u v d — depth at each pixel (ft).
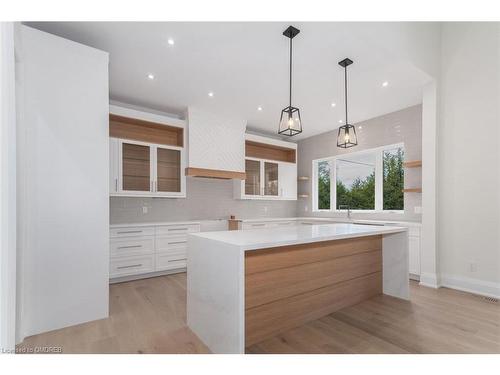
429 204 10.84
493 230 9.48
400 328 7.06
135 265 11.88
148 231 12.32
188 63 9.60
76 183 7.47
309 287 7.50
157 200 14.15
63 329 7.09
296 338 6.56
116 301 9.25
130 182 12.36
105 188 7.95
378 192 15.49
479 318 7.68
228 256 5.57
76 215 7.45
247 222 15.97
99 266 7.79
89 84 7.77
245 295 6.20
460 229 10.29
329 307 8.02
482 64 9.82
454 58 10.55
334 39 8.12
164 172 13.52
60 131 7.25
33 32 6.91
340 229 8.39
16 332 6.34
